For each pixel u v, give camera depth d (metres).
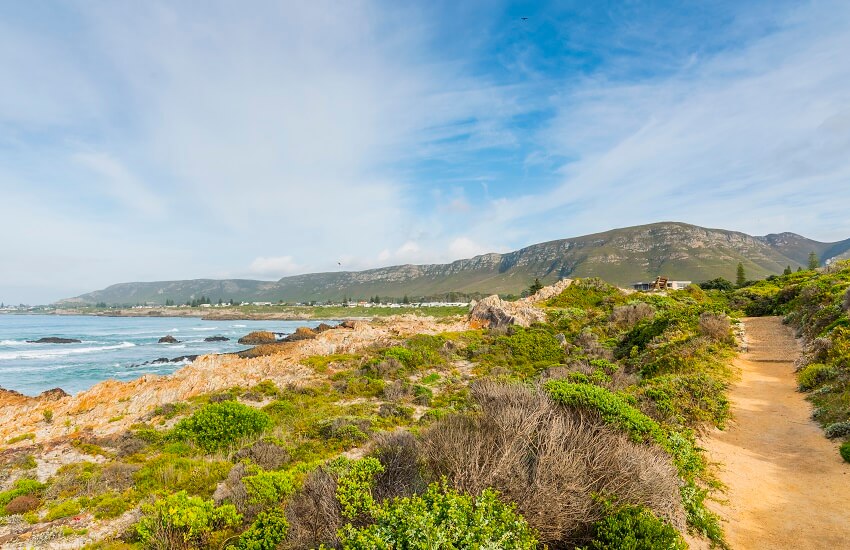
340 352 36.25
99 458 15.84
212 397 23.84
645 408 13.69
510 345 37.84
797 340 26.80
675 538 6.20
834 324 22.84
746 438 13.02
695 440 12.34
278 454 14.61
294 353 35.41
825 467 10.52
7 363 53.06
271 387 26.19
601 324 42.41
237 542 8.55
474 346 38.09
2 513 11.35
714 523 7.89
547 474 6.43
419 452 8.28
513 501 6.08
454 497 5.51
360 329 47.97
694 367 20.75
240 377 28.06
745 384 19.16
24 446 17.27
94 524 10.56
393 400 23.66
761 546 7.41
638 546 5.75
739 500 9.14
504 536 5.19
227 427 17.56
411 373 30.62
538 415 7.86
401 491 7.30
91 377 43.72
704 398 15.18
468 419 8.44
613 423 9.28
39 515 11.28
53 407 22.44
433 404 22.73
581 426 7.88
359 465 7.79
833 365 17.44
